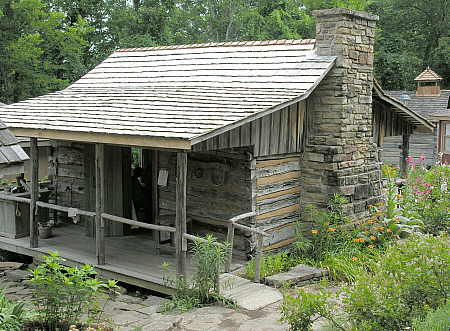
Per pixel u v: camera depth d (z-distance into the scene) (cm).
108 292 960
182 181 862
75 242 1173
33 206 1112
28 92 2530
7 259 1214
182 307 806
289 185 1127
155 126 880
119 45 3009
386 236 1131
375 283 621
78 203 1312
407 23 4366
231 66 1253
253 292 862
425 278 591
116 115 1004
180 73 1325
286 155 1114
